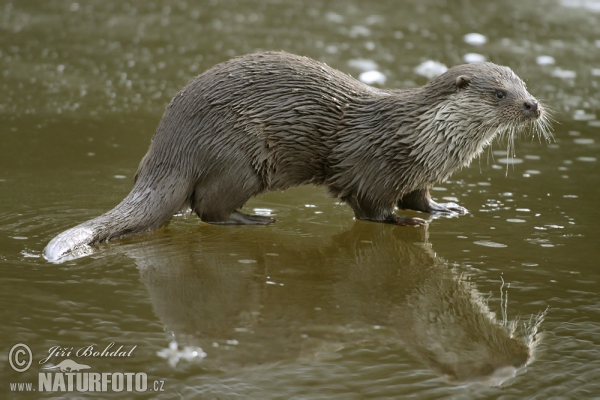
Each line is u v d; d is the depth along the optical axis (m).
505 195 21.30
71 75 29.73
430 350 12.98
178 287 15.13
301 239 18.33
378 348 12.98
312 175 19.20
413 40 34.84
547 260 16.88
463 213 20.09
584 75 31.44
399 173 18.81
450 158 18.91
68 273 15.48
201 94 18.06
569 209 20.17
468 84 18.41
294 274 16.11
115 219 17.52
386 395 11.61
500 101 18.38
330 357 12.65
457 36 35.66
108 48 32.84
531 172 22.94
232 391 11.58
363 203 19.41
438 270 16.41
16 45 32.69
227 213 18.80
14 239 17.05
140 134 24.72
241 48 32.91
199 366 12.20
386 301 14.84
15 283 14.84
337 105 18.64
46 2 38.50
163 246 17.42
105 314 13.75
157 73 30.30
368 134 18.61
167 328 13.35
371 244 18.06
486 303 14.79
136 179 18.28
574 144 25.22
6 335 12.83
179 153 18.02
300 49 32.75
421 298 14.99
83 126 25.14
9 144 23.28
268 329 13.50
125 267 16.02
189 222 19.12
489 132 18.97
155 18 36.91
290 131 18.38
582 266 16.53
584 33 36.72
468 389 11.84
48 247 16.27
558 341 13.34
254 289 15.23
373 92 19.11
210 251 17.27
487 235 18.52
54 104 26.89
